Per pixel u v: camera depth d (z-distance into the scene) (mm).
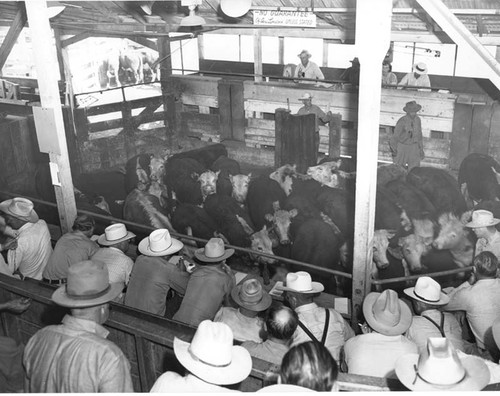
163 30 8422
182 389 2600
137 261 5047
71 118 8383
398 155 7121
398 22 6902
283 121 7734
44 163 8336
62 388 2639
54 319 4184
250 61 8219
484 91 6539
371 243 4781
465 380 2719
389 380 3004
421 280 4180
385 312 3457
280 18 7367
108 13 8289
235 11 7141
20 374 3717
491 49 6289
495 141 6508
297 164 7711
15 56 9664
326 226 6988
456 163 6758
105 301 2789
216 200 7668
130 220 8133
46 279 5293
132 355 3885
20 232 5527
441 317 3967
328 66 7660
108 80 8508
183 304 4699
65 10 8141
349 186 7148
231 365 2857
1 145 8367
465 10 6113
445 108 6742
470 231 6578
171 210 7992
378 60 4227
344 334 3938
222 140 8250
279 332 3340
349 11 6871
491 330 4184
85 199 8328
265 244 7395
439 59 6773
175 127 8633
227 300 4895
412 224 6641
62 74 8289
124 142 8648
